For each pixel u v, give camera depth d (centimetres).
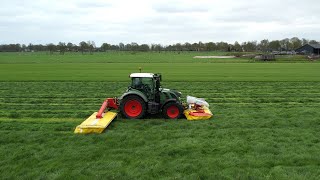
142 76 1631
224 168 965
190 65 6006
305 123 1470
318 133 1312
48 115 1731
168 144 1173
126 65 6097
